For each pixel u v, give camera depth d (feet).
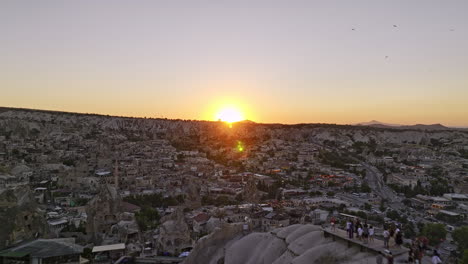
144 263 319.47
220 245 269.44
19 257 239.09
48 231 327.26
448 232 570.87
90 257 325.01
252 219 419.95
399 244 165.07
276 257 219.00
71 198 621.31
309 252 183.42
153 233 409.49
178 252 349.82
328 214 581.94
